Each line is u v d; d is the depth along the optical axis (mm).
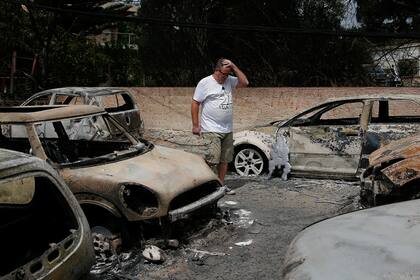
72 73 23391
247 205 7129
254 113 13008
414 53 17906
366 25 18641
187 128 14516
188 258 5117
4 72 22969
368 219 2949
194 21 20312
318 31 11820
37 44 22078
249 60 19422
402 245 2469
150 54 21391
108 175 5059
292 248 2877
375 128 7809
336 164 8078
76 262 3238
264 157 8859
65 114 5773
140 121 11273
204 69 20484
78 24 24703
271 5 19047
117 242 5020
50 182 3350
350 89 12117
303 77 18172
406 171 5586
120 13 25609
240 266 4945
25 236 3463
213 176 5797
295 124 8531
